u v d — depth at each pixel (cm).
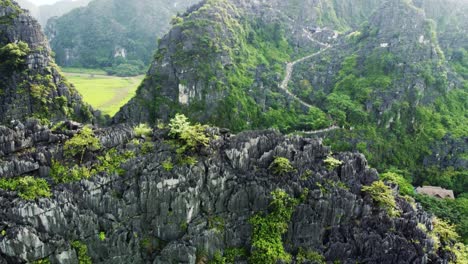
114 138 5084
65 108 10381
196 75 12600
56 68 10831
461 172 11481
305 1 19325
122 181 4838
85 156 4859
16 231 4062
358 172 5916
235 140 5484
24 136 4816
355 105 13088
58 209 4369
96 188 4653
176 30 13362
